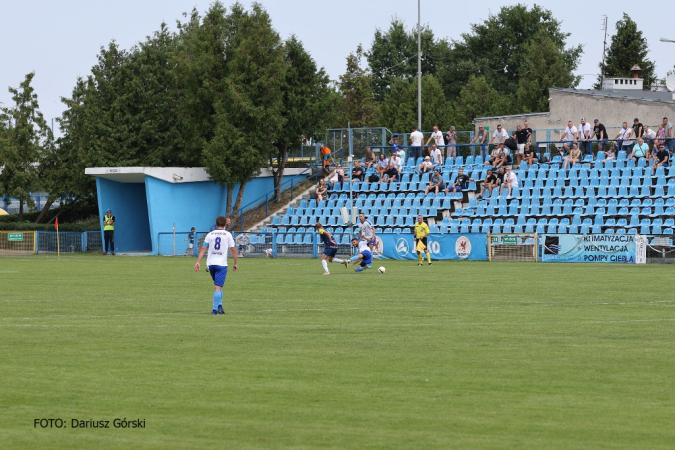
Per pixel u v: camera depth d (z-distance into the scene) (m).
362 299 32.25
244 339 21.98
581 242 57.81
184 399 15.23
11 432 13.20
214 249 27.45
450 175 73.31
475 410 14.48
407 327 24.27
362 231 47.81
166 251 75.50
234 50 77.44
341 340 21.83
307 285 38.78
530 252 59.25
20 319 26.17
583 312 27.94
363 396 15.47
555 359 19.11
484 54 149.75
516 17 147.25
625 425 13.58
